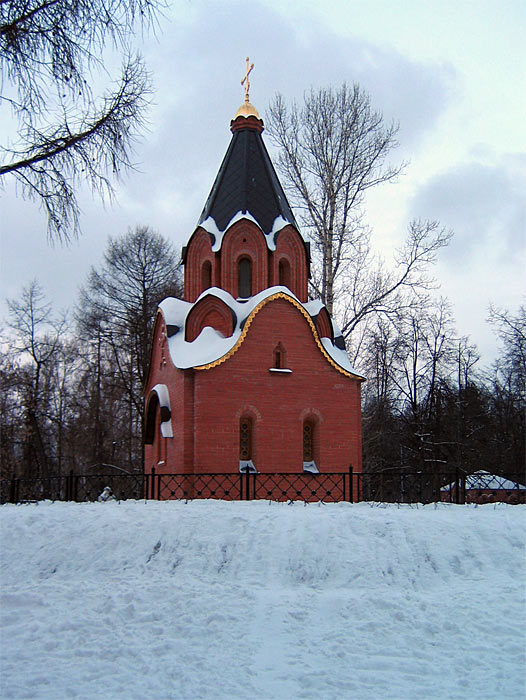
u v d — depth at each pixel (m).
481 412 42.00
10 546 11.94
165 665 7.54
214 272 21.75
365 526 11.48
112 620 8.89
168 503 14.05
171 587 9.84
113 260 39.84
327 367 20.75
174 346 20.69
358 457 20.70
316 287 29.72
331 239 28.88
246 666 7.50
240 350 19.61
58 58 7.58
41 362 37.28
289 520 11.76
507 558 10.63
